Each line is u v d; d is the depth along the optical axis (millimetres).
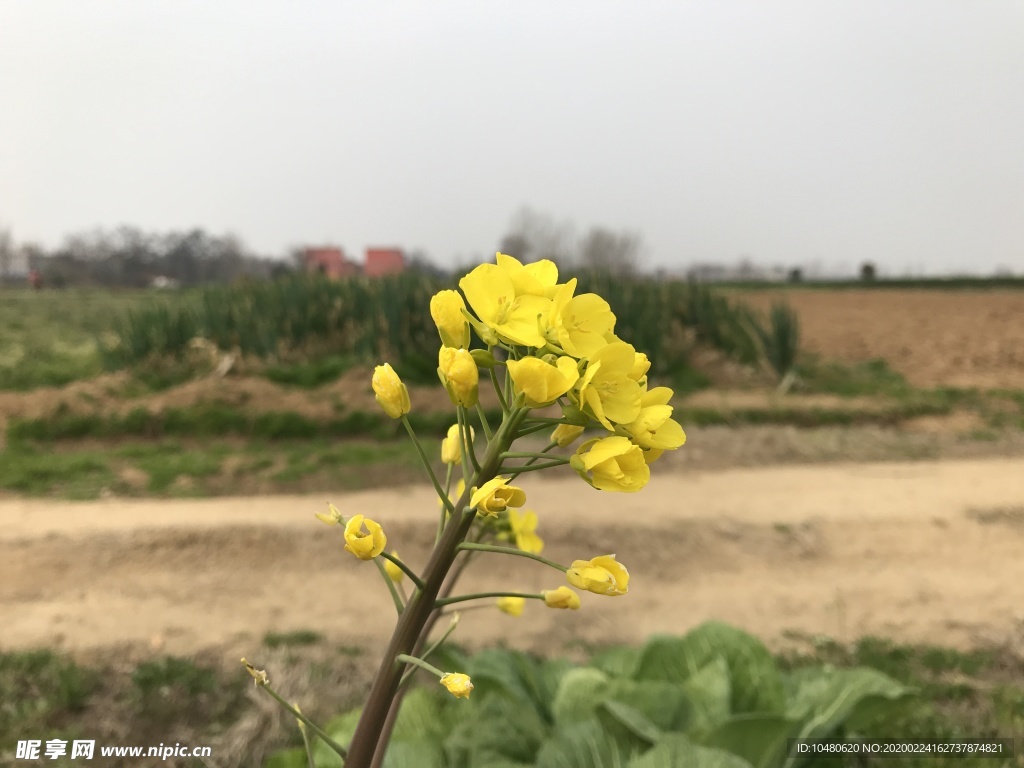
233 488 7543
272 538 6211
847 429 9859
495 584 5426
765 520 6621
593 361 1340
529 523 2248
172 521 6602
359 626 4816
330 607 5086
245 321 11859
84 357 14766
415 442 1482
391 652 1465
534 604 5137
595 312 1397
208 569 5672
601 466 1308
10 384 11422
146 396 10148
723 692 2871
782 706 2877
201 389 10078
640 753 2447
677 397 10984
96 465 8133
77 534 6309
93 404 9664
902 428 9992
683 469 8180
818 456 8680
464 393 1354
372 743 1467
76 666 4199
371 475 7805
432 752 2543
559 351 1338
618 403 1358
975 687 3957
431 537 6199
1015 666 4254
